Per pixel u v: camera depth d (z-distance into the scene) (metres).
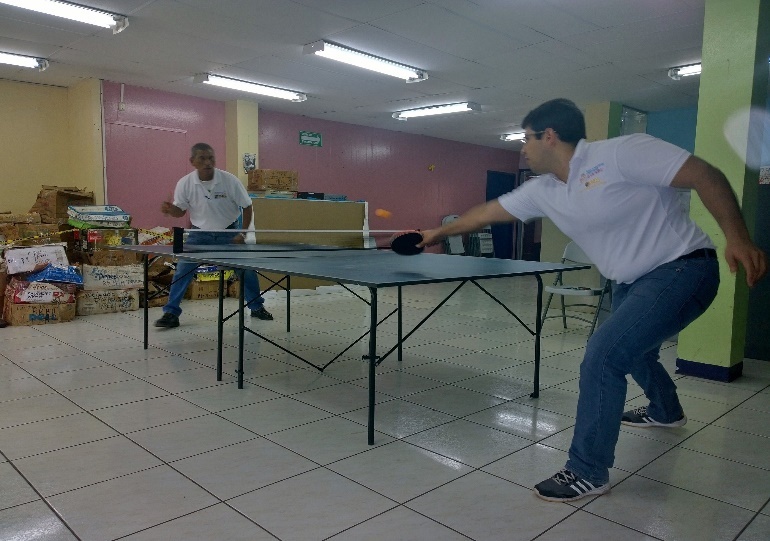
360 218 7.55
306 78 6.72
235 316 5.52
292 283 7.23
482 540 1.75
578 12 4.45
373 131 10.20
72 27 5.03
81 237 5.81
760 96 3.51
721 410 3.05
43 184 7.19
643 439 2.62
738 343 3.70
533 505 1.98
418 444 2.52
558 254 7.30
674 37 4.99
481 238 12.19
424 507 1.95
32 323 4.94
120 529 1.77
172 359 3.88
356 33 5.09
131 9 4.59
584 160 1.97
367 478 2.17
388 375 3.63
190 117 7.77
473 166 12.23
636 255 2.01
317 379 3.50
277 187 7.71
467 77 6.51
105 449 2.39
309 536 1.75
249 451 2.40
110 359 3.85
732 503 2.02
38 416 2.76
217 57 5.91
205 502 1.95
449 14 4.56
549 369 3.83
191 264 4.82
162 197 7.57
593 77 6.38
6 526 1.78
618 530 1.82
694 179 1.70
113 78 6.81
